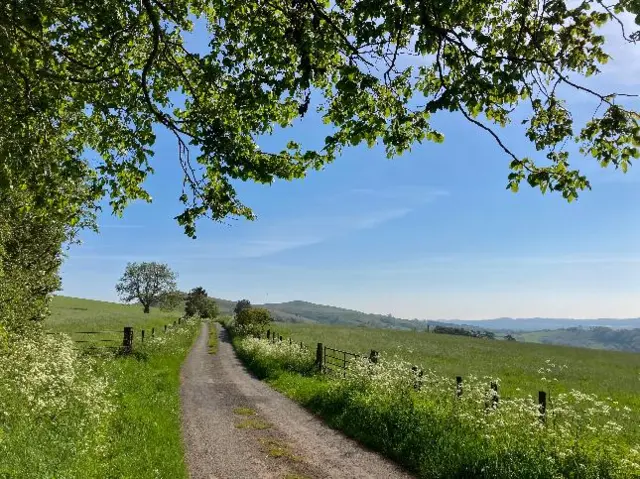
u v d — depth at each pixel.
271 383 19.42
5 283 12.37
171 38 9.36
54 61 7.50
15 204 10.31
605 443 7.96
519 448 8.05
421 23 5.64
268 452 9.80
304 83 6.20
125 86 8.76
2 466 5.92
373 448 10.25
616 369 34.56
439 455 8.79
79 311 75.31
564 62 6.02
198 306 105.81
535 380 25.78
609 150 6.38
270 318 53.56
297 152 8.27
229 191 8.08
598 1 5.41
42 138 7.55
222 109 8.59
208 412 13.41
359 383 14.07
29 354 10.93
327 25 6.73
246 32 8.16
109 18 7.75
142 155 8.73
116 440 9.05
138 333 36.47
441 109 5.90
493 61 5.81
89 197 9.77
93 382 11.80
